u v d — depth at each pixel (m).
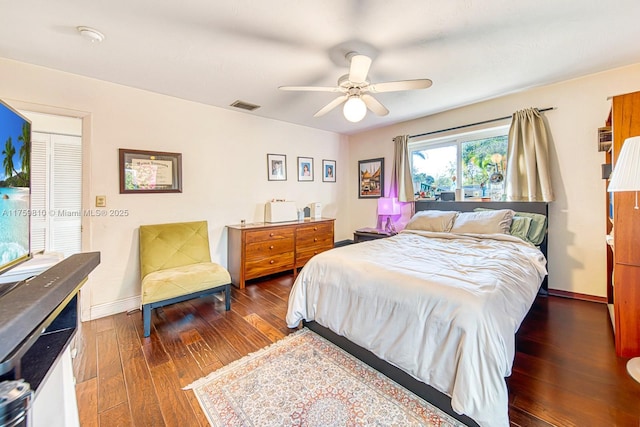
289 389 1.57
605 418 1.31
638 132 1.73
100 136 2.57
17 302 0.61
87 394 1.54
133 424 1.34
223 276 2.65
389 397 1.50
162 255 2.78
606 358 1.81
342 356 1.89
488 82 2.75
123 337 2.18
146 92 2.84
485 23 1.78
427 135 3.95
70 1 1.52
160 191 2.95
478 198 3.50
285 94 2.97
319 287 2.12
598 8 1.64
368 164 4.85
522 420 1.31
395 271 1.76
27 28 1.76
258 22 1.74
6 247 1.00
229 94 2.97
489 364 1.23
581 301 2.80
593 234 2.76
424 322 1.46
